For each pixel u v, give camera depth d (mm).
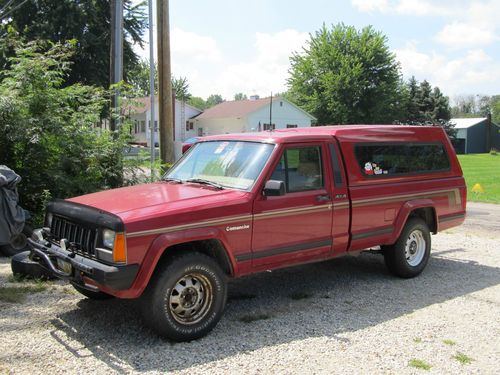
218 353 4402
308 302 5898
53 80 9617
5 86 9266
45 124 9031
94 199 5168
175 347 4520
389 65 57281
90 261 4559
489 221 12797
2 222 7559
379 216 6430
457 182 7613
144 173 10352
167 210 4629
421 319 5359
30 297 5805
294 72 60656
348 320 5293
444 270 7539
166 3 10320
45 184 9078
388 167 6668
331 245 5930
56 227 5227
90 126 9797
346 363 4254
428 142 7340
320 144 5910
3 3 27859
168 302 4531
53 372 3979
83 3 29172
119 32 11695
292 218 5492
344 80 55625
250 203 5125
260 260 5258
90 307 5516
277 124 53531
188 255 4664
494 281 6949
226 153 5852
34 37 27750
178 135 57344
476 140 70875
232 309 5629
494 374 4117
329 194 5863
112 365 4125
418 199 6949
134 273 4363
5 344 4508
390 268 6949
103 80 30734
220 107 58156
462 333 4984
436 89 69875
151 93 13742
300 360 4293
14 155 9148
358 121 57031
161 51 10383
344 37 58219
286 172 5512
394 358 4371
